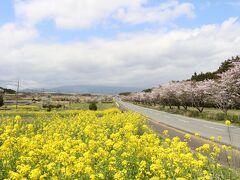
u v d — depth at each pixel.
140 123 24.88
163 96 72.94
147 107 88.56
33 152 9.87
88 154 9.18
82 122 21.98
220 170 10.54
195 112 48.19
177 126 30.86
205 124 33.56
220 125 32.50
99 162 9.54
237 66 37.22
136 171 9.45
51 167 8.70
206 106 73.50
